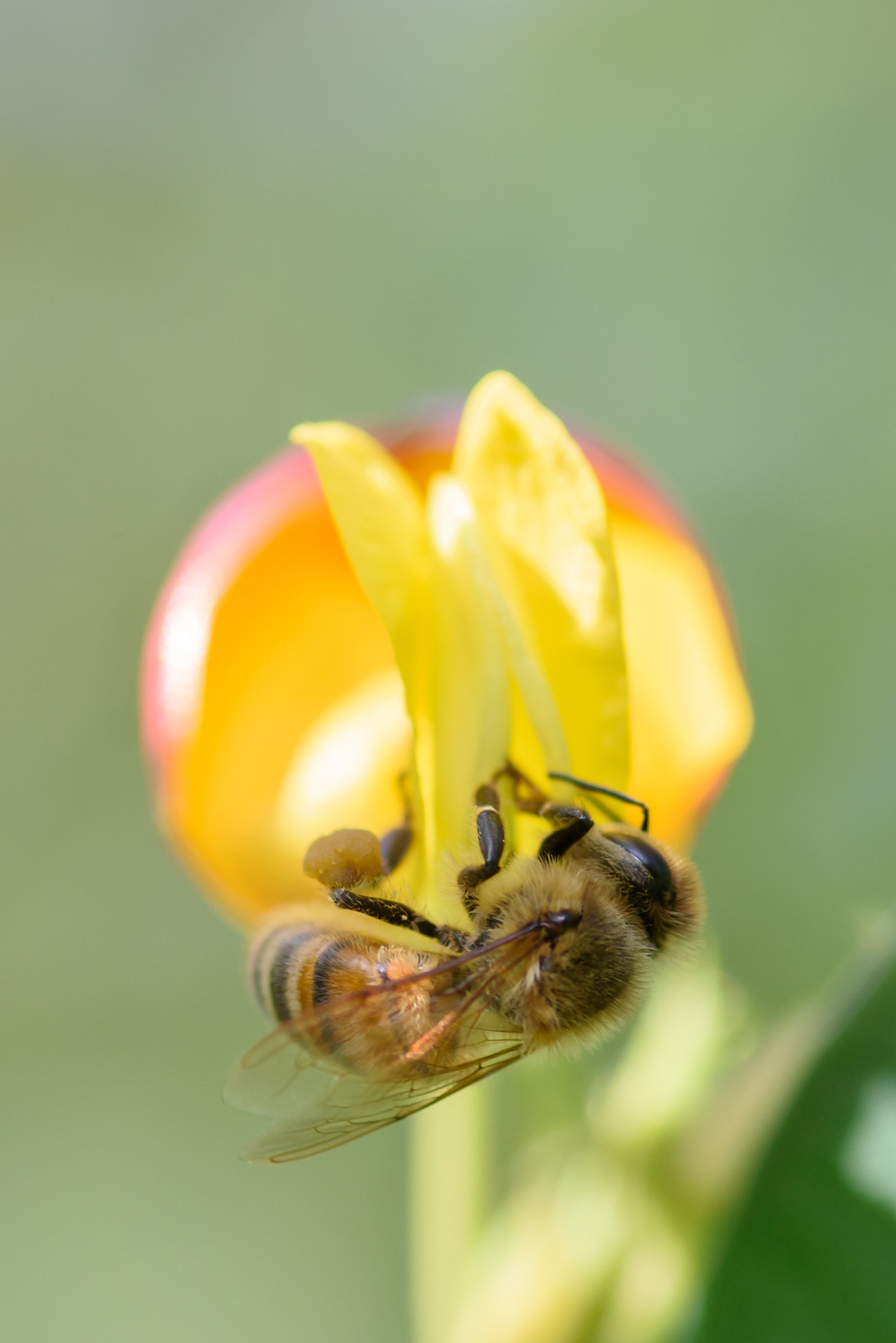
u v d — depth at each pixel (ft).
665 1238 0.45
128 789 0.65
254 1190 0.64
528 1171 0.46
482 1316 0.46
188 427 0.68
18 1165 0.63
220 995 0.63
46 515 0.67
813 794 0.54
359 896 0.44
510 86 0.68
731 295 0.65
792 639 0.56
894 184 0.64
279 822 0.45
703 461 0.62
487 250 0.68
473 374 0.67
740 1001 0.47
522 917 0.44
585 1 0.65
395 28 0.69
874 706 0.55
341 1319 0.63
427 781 0.43
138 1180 0.63
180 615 0.45
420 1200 0.47
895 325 0.63
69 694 0.66
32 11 0.68
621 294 0.66
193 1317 0.63
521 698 0.43
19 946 0.63
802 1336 0.42
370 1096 0.44
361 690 0.45
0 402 0.67
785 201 0.64
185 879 0.63
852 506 0.59
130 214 0.68
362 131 0.69
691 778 0.45
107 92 0.69
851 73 0.63
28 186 0.68
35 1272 0.63
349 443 0.43
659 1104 0.46
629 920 0.44
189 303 0.68
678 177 0.66
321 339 0.68
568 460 0.43
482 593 0.42
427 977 0.44
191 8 0.69
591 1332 0.45
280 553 0.45
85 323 0.68
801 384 0.63
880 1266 0.42
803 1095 0.43
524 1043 0.44
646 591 0.45
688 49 0.64
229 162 0.69
